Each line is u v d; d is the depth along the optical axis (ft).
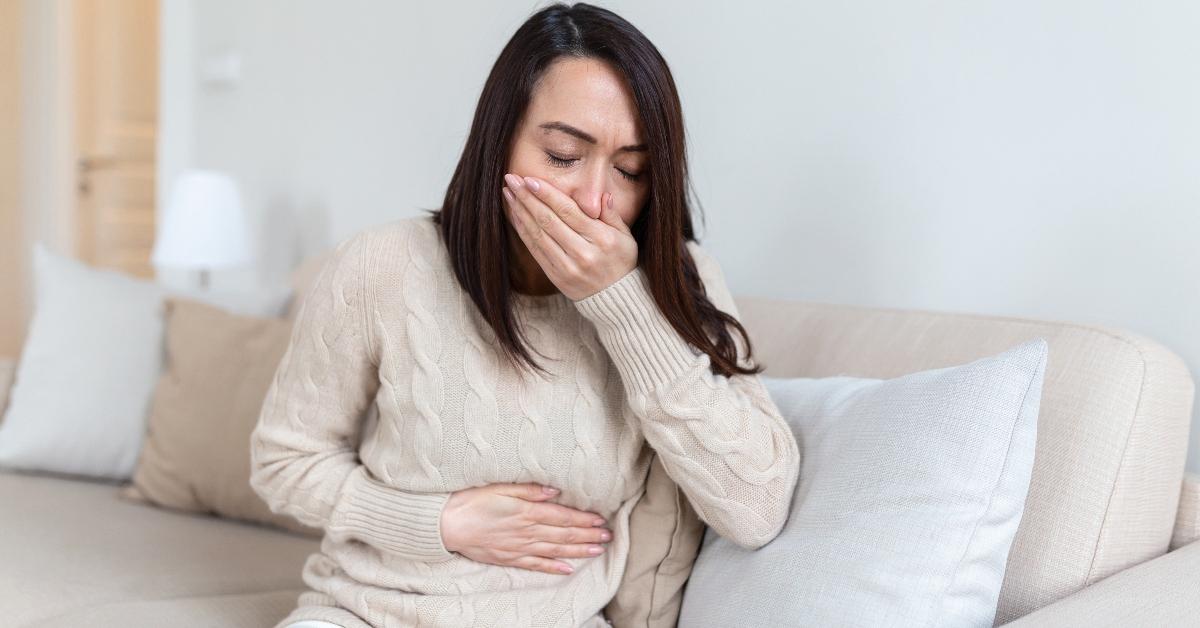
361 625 4.18
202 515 6.94
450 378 4.14
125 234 16.85
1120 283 5.06
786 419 4.36
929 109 5.82
